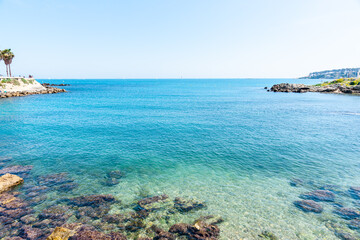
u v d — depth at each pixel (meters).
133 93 112.62
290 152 23.50
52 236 9.87
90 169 19.05
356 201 14.25
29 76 102.56
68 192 15.06
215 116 45.22
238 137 29.05
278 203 14.09
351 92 100.00
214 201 14.28
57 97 84.69
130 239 10.54
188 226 11.55
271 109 55.97
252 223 12.04
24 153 22.41
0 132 30.42
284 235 11.11
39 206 13.14
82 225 11.43
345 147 25.03
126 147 24.86
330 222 12.19
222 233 11.14
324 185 16.50
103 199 14.16
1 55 83.94
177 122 38.66
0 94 75.94
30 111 49.41
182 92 122.44
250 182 17.03
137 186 16.25
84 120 39.75
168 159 21.55
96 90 134.38
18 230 10.90
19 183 16.00
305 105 63.81
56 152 22.91
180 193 15.30
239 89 153.38
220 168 19.59
